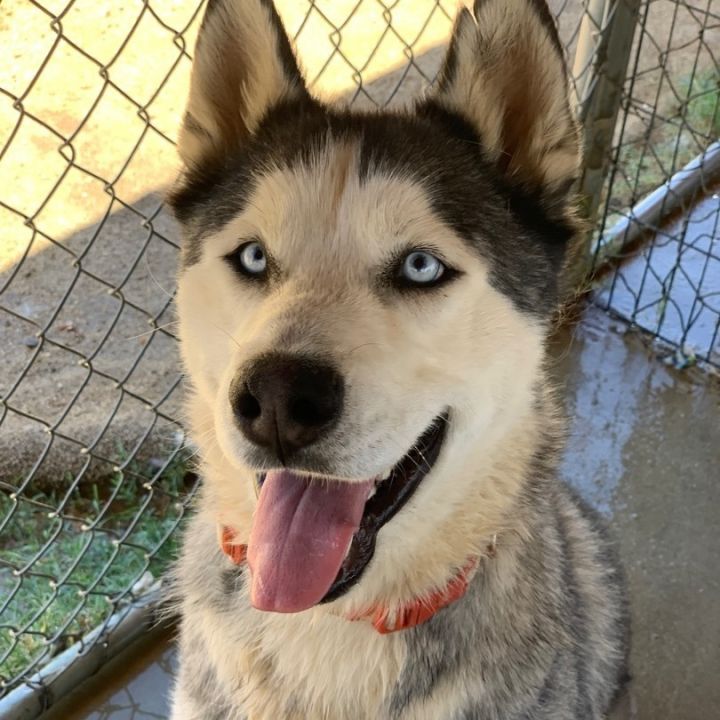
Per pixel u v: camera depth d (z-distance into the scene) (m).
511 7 0.33
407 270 0.31
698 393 0.68
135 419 0.58
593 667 0.41
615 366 0.69
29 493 0.55
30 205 0.69
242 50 0.35
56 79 0.76
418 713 0.35
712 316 0.72
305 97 0.37
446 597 0.34
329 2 0.91
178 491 0.56
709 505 0.60
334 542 0.31
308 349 0.27
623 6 0.62
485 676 0.34
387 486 0.32
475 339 0.32
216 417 0.29
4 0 0.79
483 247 0.32
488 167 0.35
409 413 0.29
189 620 0.39
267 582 0.31
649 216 0.77
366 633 0.35
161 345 0.64
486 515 0.35
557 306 0.37
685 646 0.52
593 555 0.45
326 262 0.30
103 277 0.67
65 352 0.62
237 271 0.32
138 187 0.72
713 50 0.96
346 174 0.31
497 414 0.33
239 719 0.37
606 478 0.62
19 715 0.46
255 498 0.34
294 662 0.35
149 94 0.77
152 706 0.49
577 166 0.35
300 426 0.27
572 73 0.65
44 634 0.47
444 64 0.35
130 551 0.53
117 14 0.81
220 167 0.36
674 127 0.86
